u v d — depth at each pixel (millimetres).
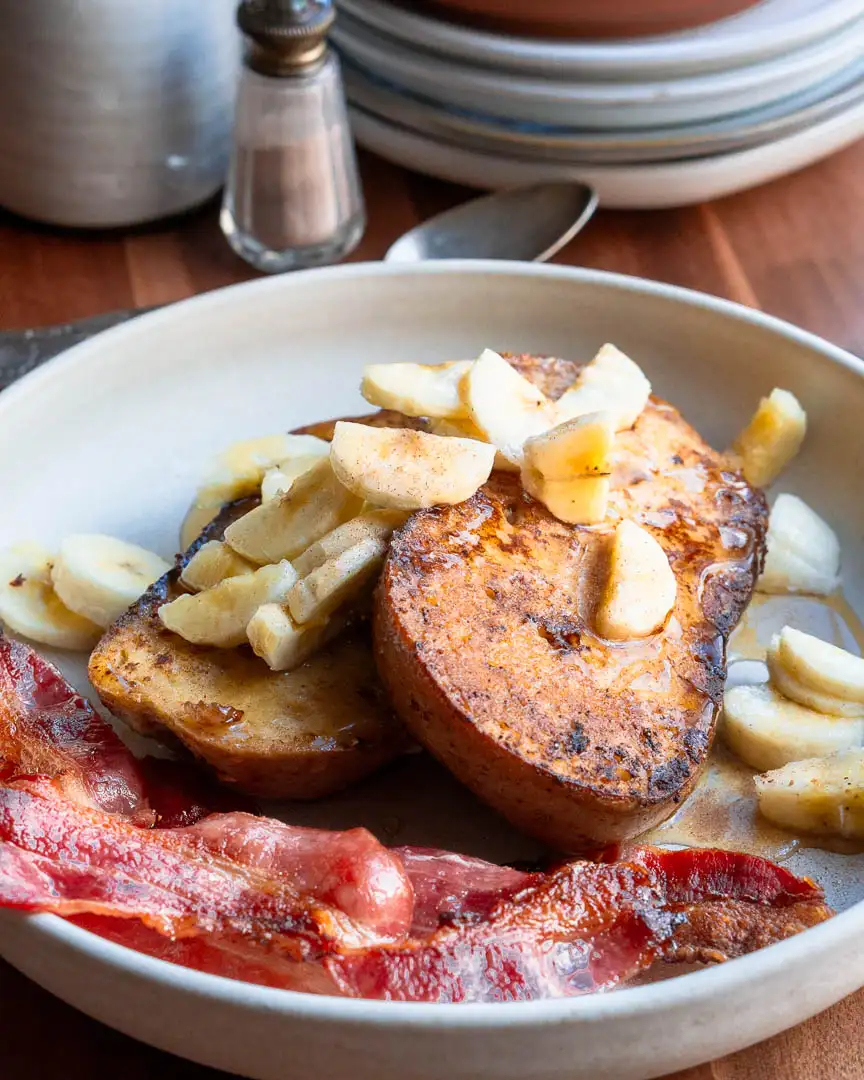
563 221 646
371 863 456
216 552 507
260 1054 432
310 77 612
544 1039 425
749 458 562
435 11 636
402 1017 422
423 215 672
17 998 468
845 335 633
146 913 443
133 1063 461
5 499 544
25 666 500
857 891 484
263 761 486
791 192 691
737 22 642
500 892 463
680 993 428
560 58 624
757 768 505
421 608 483
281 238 639
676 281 651
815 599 543
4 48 602
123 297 632
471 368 519
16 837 449
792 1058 461
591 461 500
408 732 494
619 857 482
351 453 491
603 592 496
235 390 581
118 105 616
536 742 473
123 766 489
